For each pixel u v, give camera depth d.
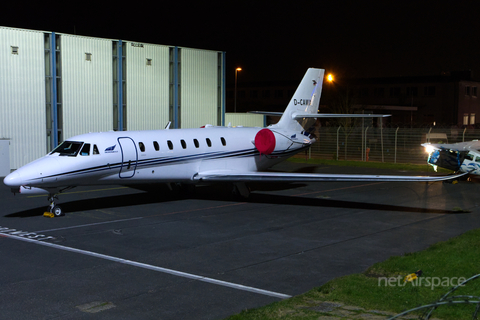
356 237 12.36
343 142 38.09
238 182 17.97
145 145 16.17
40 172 13.76
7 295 7.96
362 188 21.83
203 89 32.12
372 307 7.31
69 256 10.38
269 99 75.38
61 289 8.27
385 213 15.74
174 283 8.64
